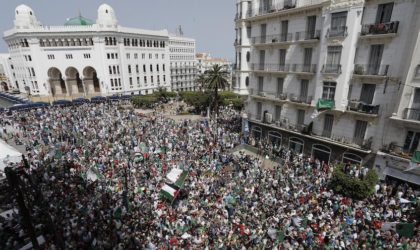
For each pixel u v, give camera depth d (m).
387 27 21.53
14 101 76.81
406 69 20.84
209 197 21.20
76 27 76.12
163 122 45.09
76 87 86.94
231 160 29.75
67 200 20.48
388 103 22.64
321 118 28.78
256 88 36.75
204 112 60.56
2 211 19.81
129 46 85.25
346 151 26.55
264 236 16.47
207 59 150.25
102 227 17.50
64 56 79.12
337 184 22.19
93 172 25.00
